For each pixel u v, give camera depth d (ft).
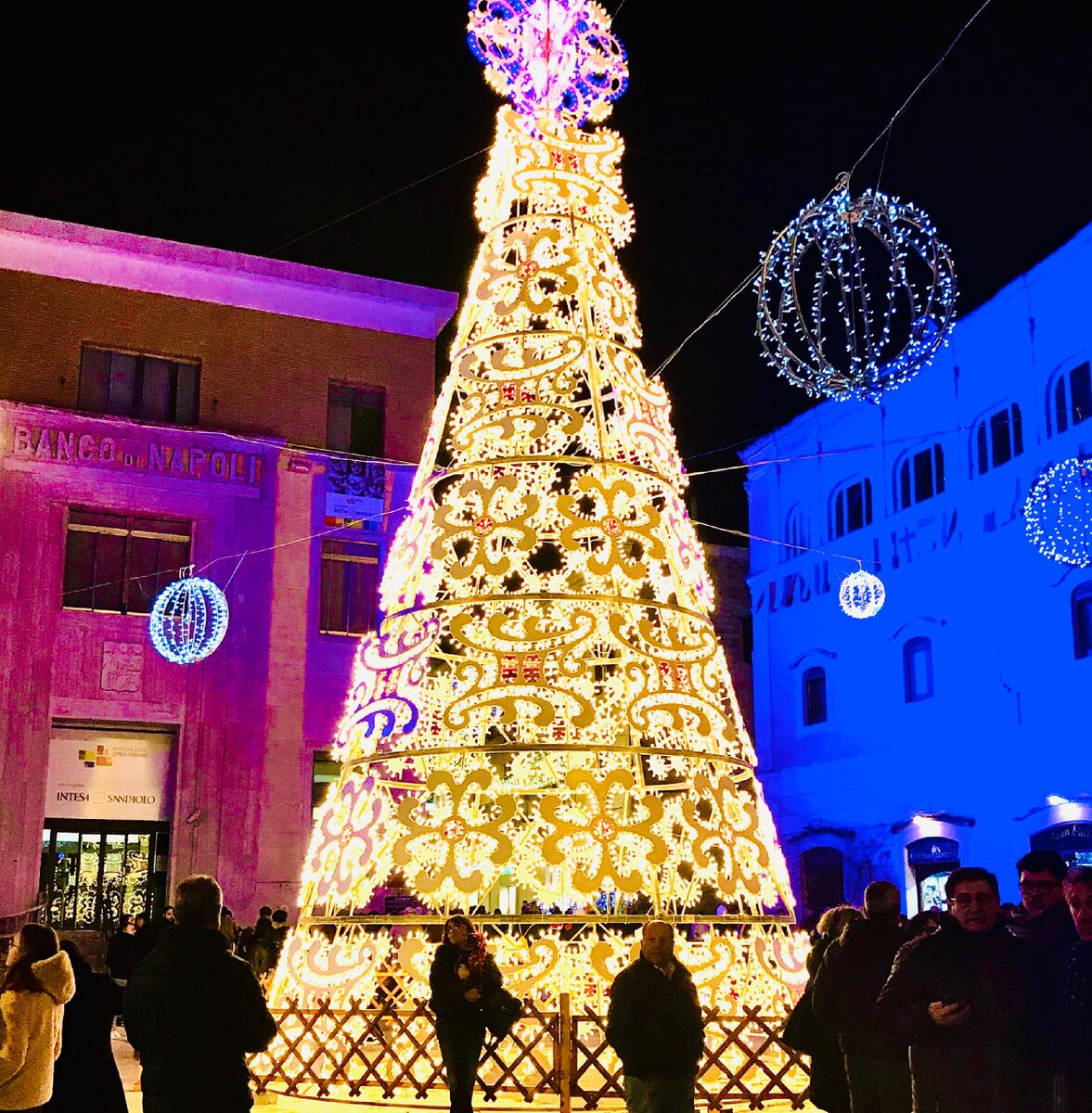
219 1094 20.35
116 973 37.60
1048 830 78.74
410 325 95.81
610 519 37.70
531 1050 33.22
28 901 77.25
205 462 86.28
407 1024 34.24
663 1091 23.66
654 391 41.24
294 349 91.71
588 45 42.42
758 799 38.75
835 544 101.76
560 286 39.42
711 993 34.96
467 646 36.78
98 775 81.82
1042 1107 19.11
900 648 93.86
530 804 43.06
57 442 82.43
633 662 36.78
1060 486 77.87
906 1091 24.17
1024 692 81.71
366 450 93.09
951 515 89.76
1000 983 19.58
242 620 86.17
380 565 91.30
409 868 37.68
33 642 80.53
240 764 84.12
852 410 100.73
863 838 95.66
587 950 38.09
